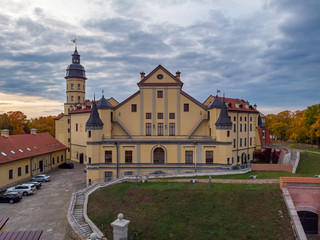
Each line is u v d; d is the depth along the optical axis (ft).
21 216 92.68
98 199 95.81
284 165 123.75
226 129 126.11
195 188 91.66
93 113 129.80
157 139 132.57
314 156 149.69
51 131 289.53
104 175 130.00
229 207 80.23
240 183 97.50
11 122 237.04
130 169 130.11
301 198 84.94
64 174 165.07
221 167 126.11
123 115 142.41
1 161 123.13
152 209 82.48
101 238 72.33
